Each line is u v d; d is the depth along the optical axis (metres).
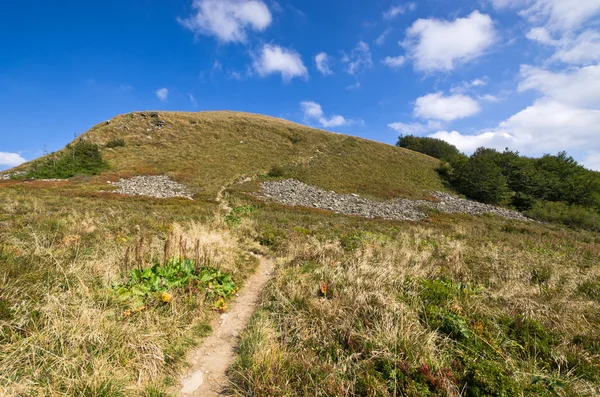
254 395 2.60
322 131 58.97
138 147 41.12
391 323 3.35
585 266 7.68
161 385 2.71
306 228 12.63
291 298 4.23
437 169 48.00
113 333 2.98
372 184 37.94
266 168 39.56
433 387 2.59
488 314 3.78
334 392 2.53
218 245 6.71
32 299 3.18
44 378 2.40
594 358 3.05
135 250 5.26
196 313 3.90
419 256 6.63
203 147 43.62
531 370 2.83
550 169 43.38
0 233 6.13
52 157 36.09
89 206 14.77
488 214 30.84
